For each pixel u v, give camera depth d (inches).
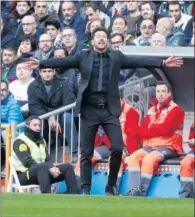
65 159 1592.0
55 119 1578.5
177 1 1838.1
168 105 1481.3
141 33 1806.1
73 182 1424.7
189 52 1569.9
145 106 1616.6
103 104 1343.5
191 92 1646.2
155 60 1332.4
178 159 1462.8
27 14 1914.4
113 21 1834.4
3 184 1549.0
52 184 1477.6
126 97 1621.6
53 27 1846.7
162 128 1461.6
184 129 1652.3
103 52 1339.8
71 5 1877.5
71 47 1801.2
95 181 1466.5
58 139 1590.8
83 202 1088.8
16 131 1517.0
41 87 1620.3
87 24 1834.4
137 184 1446.9
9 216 942.4
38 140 1467.8
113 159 1342.3
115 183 1350.9
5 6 1950.1
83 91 1337.4
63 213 971.9
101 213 976.9
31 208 1012.5
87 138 1355.8
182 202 1111.0
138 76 1654.8
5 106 1632.6
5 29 1873.8
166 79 1632.6
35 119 1461.6
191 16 1833.2
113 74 1338.6
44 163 1422.2
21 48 1815.9
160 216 959.0
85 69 1337.4
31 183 1434.5
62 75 1694.1
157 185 1448.1
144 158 1449.3
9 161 1459.2
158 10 1859.0
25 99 1715.1
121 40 1770.4
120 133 1346.0
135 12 1857.8
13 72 1776.6
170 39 1800.0
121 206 1048.8
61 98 1621.6
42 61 1338.6
